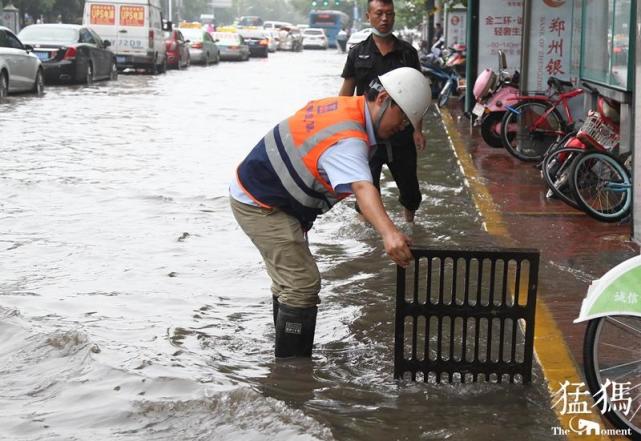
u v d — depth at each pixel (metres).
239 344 7.27
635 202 9.19
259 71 47.16
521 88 16.62
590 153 11.30
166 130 20.25
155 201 12.41
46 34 33.88
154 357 6.86
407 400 6.20
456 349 7.04
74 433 5.68
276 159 6.43
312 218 6.65
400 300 6.37
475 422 5.87
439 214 11.85
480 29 20.55
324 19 103.31
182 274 9.16
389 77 6.12
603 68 12.88
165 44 44.91
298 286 6.73
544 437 5.68
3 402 6.13
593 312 5.54
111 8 41.53
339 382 6.50
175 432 5.71
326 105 6.30
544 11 16.41
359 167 6.03
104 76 36.88
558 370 6.60
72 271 9.18
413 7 49.38
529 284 6.29
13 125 20.62
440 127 22.22
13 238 10.38
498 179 14.09
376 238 10.61
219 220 11.43
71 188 13.10
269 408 5.91
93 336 7.29
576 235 10.59
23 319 7.61
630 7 11.29
